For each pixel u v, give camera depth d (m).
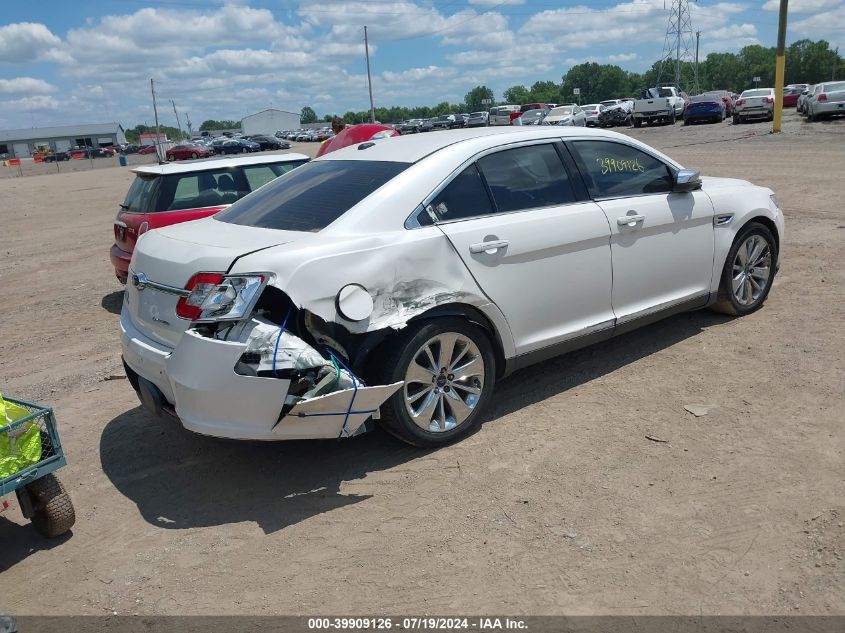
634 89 149.25
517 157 4.54
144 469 4.27
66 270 11.12
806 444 3.86
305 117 169.12
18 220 18.84
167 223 7.51
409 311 3.83
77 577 3.30
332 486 3.88
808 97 29.92
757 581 2.89
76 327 7.69
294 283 3.54
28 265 11.77
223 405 3.45
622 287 4.88
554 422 4.38
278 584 3.12
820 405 4.26
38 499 3.49
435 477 3.87
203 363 3.43
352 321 3.66
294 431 3.56
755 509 3.35
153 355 3.77
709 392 4.59
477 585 3.00
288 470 4.10
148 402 3.98
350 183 4.23
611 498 3.53
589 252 4.64
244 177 8.02
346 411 3.61
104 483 4.14
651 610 2.78
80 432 4.84
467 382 4.24
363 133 10.59
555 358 5.43
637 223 4.86
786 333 5.46
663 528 3.27
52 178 38.88
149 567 3.32
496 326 4.25
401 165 4.22
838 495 3.40
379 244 3.81
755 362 4.98
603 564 3.06
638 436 4.11
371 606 2.93
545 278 4.43
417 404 4.05
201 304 3.55
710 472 3.68
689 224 5.25
